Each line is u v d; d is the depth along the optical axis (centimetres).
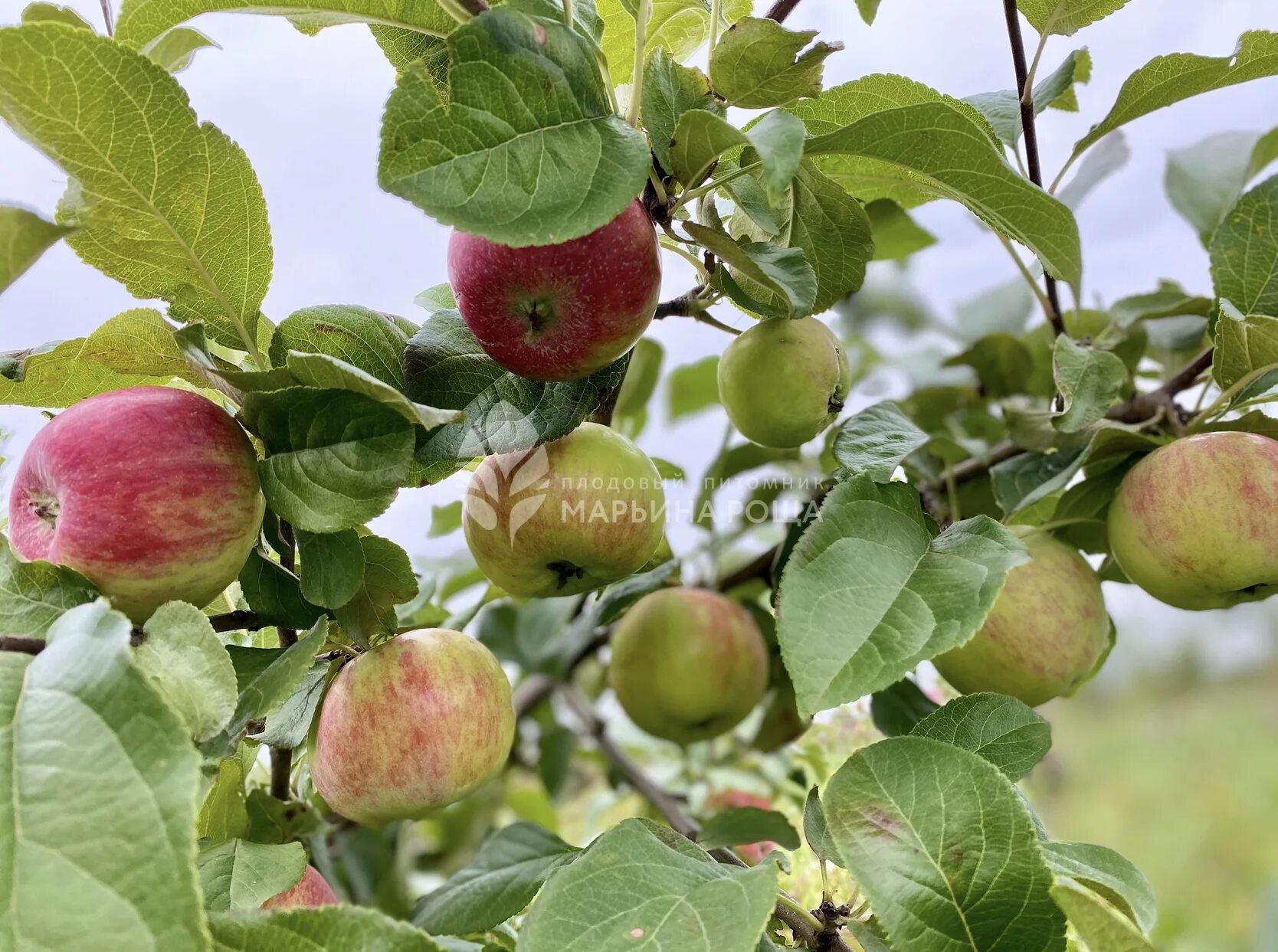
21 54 19
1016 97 33
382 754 24
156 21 24
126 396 21
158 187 22
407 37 26
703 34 29
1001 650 29
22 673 16
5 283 18
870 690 20
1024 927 19
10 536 21
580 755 54
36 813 14
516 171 20
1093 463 31
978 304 52
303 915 17
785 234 28
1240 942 71
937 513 36
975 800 20
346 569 22
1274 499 26
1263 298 31
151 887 14
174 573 20
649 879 20
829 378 30
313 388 21
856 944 24
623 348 24
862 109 28
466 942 24
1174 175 45
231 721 20
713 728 40
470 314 23
